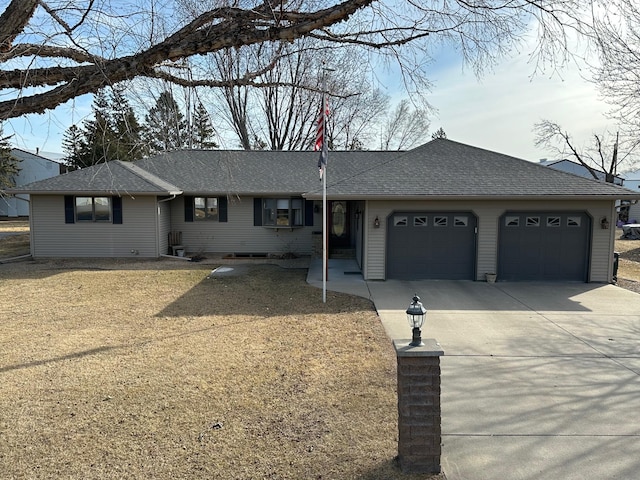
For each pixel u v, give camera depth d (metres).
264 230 17.41
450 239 12.22
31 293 10.74
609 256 11.97
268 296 10.46
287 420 4.46
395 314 8.80
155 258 16.06
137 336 7.36
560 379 5.55
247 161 18.66
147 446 3.99
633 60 12.76
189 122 5.80
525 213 12.04
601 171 31.59
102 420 4.46
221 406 4.77
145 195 15.72
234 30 3.11
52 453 3.88
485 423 4.44
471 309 9.21
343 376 5.60
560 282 12.02
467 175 12.55
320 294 10.64
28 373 5.71
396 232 12.22
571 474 3.60
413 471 3.58
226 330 7.72
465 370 5.84
